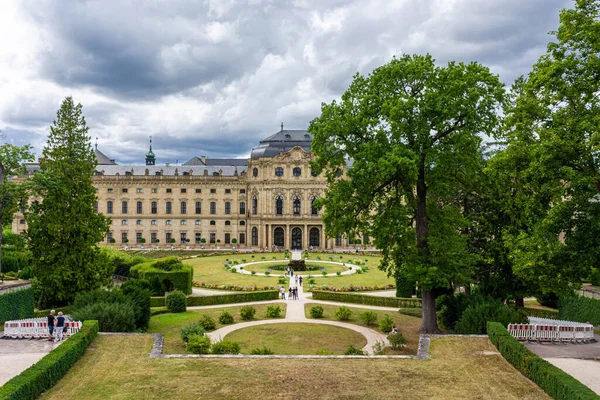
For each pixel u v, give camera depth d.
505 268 45.69
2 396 19.92
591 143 27.66
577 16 30.08
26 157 55.06
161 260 70.69
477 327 36.31
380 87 41.06
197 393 23.80
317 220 143.62
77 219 50.47
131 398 23.12
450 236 40.75
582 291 50.44
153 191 147.25
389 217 40.56
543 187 30.98
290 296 64.12
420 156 39.59
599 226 29.11
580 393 20.34
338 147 42.50
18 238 50.25
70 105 51.84
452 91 37.53
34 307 50.34
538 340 35.78
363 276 83.94
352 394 23.70
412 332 43.31
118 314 36.62
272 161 145.50
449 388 24.53
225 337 42.19
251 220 146.62
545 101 31.62
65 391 23.91
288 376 26.33
